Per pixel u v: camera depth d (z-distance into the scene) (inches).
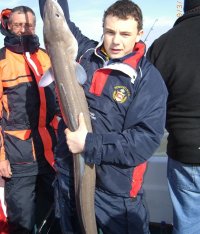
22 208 128.0
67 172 97.1
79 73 88.7
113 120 90.2
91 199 90.8
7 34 126.0
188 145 96.2
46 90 126.2
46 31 87.8
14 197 127.6
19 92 124.5
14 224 128.9
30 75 126.0
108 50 89.8
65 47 87.3
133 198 93.2
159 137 87.7
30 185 129.1
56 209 103.5
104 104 90.4
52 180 131.4
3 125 126.0
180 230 103.2
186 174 99.1
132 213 93.0
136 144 86.4
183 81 95.4
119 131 90.7
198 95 93.9
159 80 89.3
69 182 97.0
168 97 100.0
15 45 125.0
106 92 90.0
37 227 136.4
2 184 128.1
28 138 126.6
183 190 101.0
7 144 125.8
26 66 126.1
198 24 96.1
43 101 126.0
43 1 98.3
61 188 99.1
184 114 96.7
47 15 87.8
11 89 124.3
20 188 127.8
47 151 129.3
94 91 91.4
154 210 130.6
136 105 87.4
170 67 97.7
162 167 129.5
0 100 124.0
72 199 97.3
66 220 99.3
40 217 136.3
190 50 95.1
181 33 97.2
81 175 88.6
